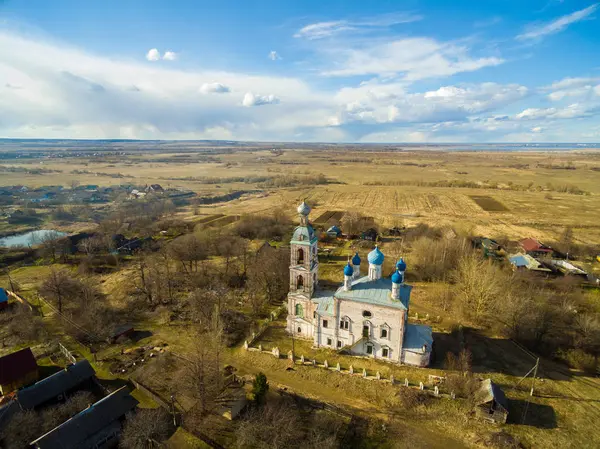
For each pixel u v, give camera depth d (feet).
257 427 167.32
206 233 470.39
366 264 389.19
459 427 173.78
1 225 581.94
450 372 211.00
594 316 259.80
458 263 343.26
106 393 194.80
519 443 163.63
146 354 230.07
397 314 211.41
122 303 299.17
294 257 241.55
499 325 257.34
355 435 169.58
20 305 285.23
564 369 216.33
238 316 277.03
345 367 216.95
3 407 170.09
